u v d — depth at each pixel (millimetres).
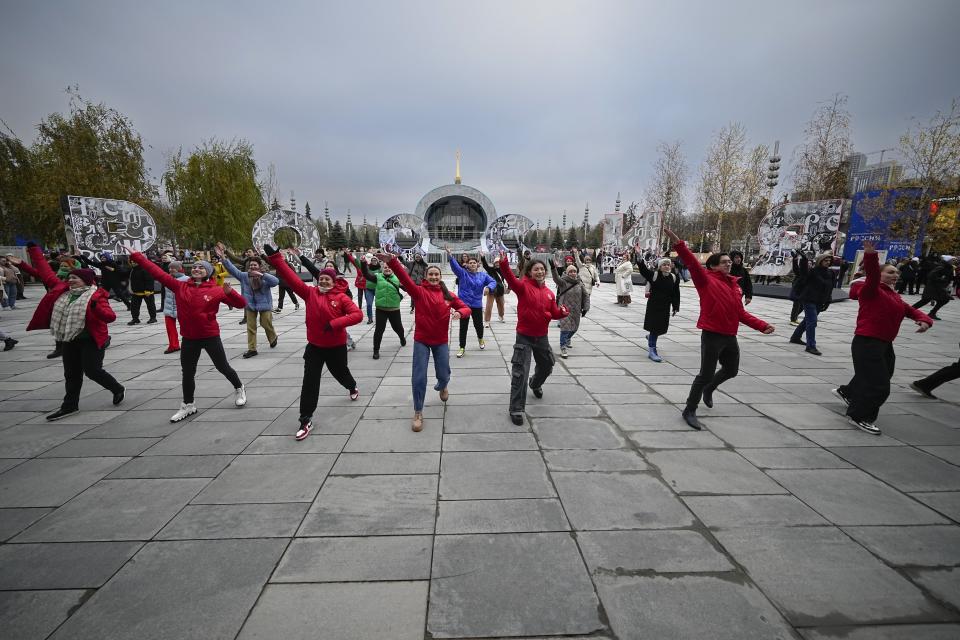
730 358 4133
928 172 18734
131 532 2486
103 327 4406
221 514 2664
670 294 6426
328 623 1854
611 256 23422
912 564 2240
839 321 10641
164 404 4684
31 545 2365
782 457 3449
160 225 26766
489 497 2852
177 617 1884
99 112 22453
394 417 4281
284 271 3846
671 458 3426
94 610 1920
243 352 7285
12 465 3301
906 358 6918
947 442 3746
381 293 6590
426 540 2416
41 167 21438
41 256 4766
